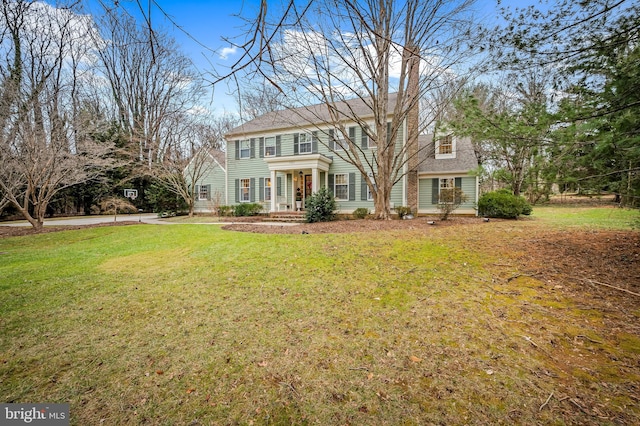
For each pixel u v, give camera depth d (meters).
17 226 13.51
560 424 1.68
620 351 2.38
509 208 11.69
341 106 16.62
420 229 8.65
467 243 6.38
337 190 15.60
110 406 1.98
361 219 12.44
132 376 2.30
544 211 15.12
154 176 18.02
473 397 1.94
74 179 13.46
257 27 2.37
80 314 3.48
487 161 16.16
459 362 2.34
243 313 3.42
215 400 2.02
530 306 3.30
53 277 4.95
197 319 3.30
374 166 14.57
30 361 2.52
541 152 4.44
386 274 4.61
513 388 2.01
